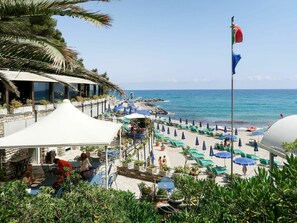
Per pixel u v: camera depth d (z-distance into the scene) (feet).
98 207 19.44
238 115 352.28
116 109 163.84
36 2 22.24
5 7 21.81
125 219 19.98
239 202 15.71
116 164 64.90
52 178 41.91
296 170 13.30
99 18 22.66
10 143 32.60
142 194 47.73
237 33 44.34
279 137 28.14
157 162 101.35
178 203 38.60
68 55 21.01
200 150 127.44
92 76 32.94
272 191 14.53
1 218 16.35
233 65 43.80
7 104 51.67
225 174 82.48
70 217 18.54
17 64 27.48
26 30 24.80
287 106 483.92
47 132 34.88
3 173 47.34
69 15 22.47
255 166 96.78
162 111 369.50
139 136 97.09
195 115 354.74
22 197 18.93
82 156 40.68
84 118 40.01
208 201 20.71
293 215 13.12
